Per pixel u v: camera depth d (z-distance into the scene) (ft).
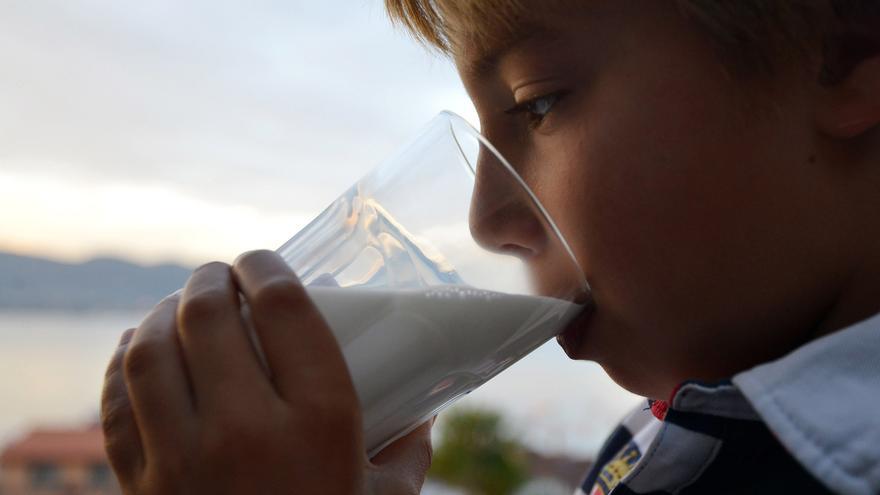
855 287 2.20
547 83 2.27
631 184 2.19
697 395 2.11
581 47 2.24
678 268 2.19
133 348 1.96
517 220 2.12
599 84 2.23
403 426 2.28
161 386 1.90
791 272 2.18
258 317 1.90
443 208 2.16
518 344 2.16
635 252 2.20
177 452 1.85
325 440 1.84
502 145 2.42
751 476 2.04
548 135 2.32
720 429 2.09
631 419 3.49
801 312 2.20
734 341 2.22
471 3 2.31
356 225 2.19
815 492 1.92
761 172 2.16
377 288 2.11
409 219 2.15
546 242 2.15
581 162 2.24
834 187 2.19
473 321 2.07
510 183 2.13
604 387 11.40
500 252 2.13
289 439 1.82
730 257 2.17
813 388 1.88
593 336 2.34
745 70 2.15
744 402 2.06
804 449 1.79
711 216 2.17
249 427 1.82
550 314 2.15
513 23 2.27
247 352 1.90
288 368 1.87
